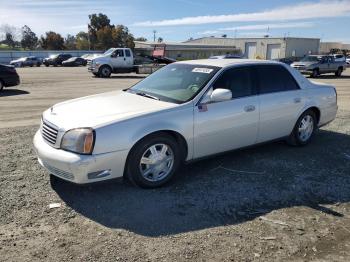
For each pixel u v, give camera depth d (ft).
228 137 17.19
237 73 17.78
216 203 14.15
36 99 42.42
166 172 15.57
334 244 11.77
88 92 51.08
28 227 12.17
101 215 13.05
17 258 10.59
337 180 16.69
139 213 13.25
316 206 14.25
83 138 13.46
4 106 36.55
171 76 18.34
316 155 20.06
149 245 11.32
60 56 163.43
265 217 13.25
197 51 235.40
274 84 19.27
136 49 245.65
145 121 14.51
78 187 15.17
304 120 21.20
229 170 17.52
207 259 10.73
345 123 28.45
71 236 11.73
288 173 17.33
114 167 14.02
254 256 10.97
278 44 221.46
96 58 83.41
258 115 18.16
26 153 19.42
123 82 69.87
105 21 272.72
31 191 14.70
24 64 159.94
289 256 11.05
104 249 11.06
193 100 15.94
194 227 12.42
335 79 85.25
